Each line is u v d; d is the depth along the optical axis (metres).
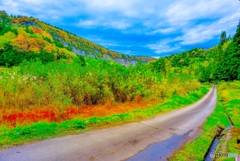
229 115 11.37
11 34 93.31
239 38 44.31
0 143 3.41
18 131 4.18
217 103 19.72
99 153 3.59
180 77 35.09
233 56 45.75
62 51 97.81
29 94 6.71
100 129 5.48
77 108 7.52
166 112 10.64
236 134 5.94
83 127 5.34
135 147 4.20
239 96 23.86
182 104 15.88
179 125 7.36
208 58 196.75
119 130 5.62
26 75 8.29
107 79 10.01
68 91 8.04
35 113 5.96
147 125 6.78
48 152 3.36
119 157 3.50
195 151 4.33
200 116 10.33
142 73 14.59
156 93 14.71
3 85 6.75
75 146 3.83
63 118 6.21
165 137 5.36
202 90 39.78
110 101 9.74
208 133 6.42
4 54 60.19
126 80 11.62
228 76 46.72
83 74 9.36
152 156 3.75
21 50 68.38
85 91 8.48
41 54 72.88
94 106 8.80
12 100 6.23
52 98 7.05
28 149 3.38
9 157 2.96
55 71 8.91
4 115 5.16
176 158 3.75
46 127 4.83
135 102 11.72
